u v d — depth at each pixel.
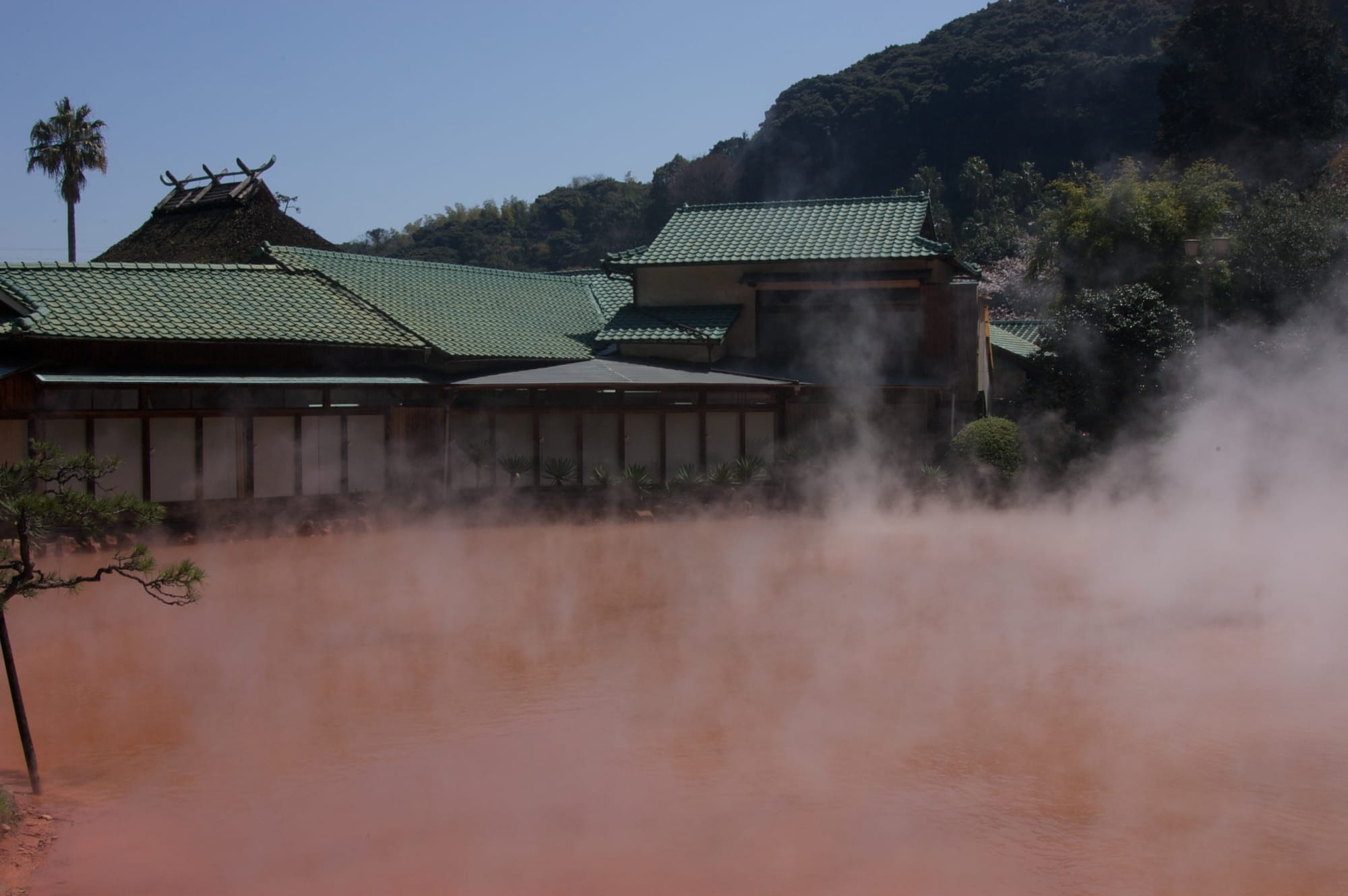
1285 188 39.72
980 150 82.81
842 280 28.36
